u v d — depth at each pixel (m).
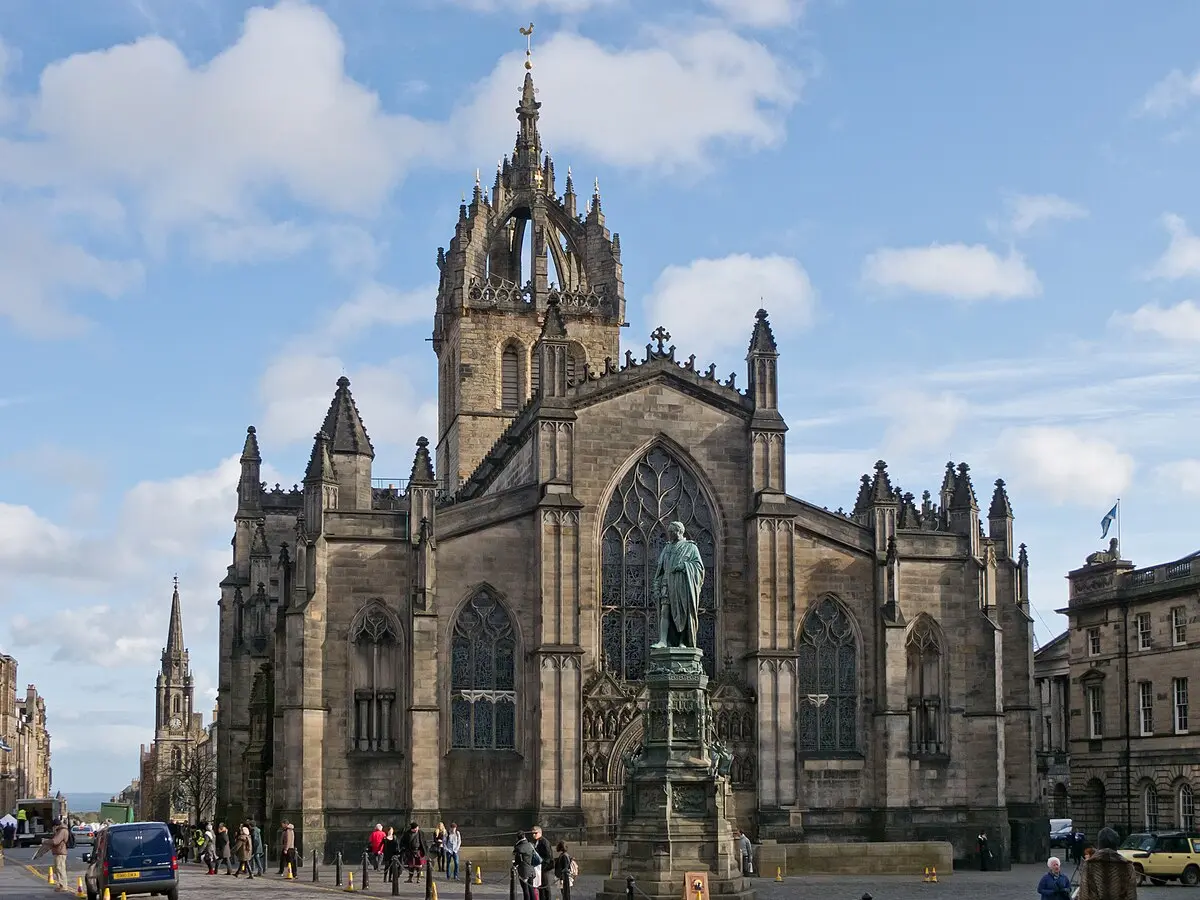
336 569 97.31
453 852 85.69
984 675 105.25
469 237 137.00
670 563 69.12
